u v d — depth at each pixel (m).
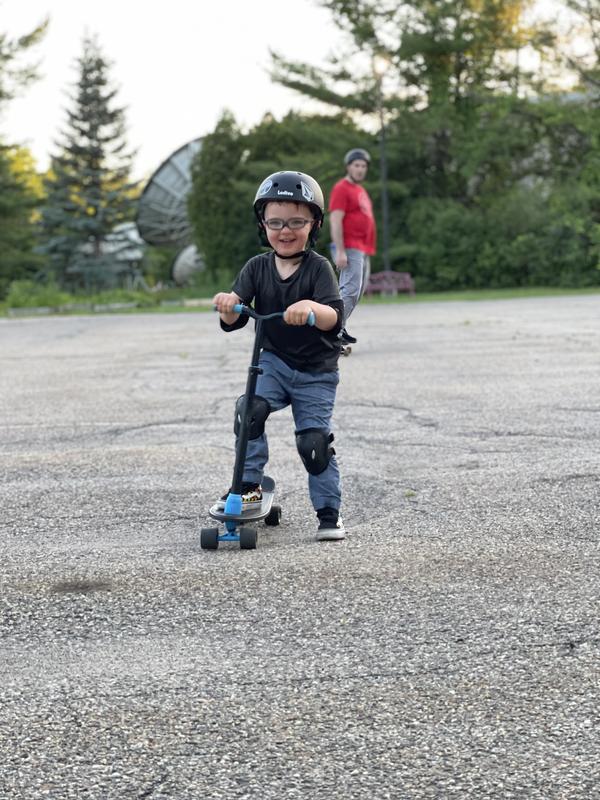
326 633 3.45
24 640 3.49
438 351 13.66
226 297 4.55
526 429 7.32
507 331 17.19
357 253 10.16
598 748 2.60
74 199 72.25
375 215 53.06
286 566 4.23
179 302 45.41
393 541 4.57
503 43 47.00
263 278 4.66
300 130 53.69
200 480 5.99
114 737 2.74
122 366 12.97
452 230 50.09
